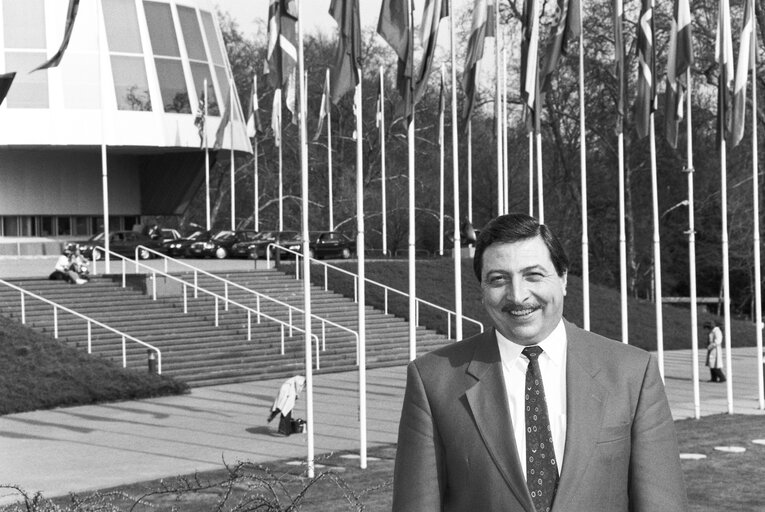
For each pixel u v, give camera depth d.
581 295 52.09
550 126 59.22
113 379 29.27
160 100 56.06
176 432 23.52
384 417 25.50
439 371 5.11
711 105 56.44
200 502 15.48
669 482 4.87
